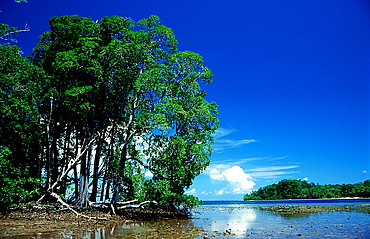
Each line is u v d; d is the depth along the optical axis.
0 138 20.33
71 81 22.91
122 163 21.88
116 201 21.80
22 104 19.84
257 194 174.25
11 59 19.89
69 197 25.94
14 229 13.23
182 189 22.42
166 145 21.28
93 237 11.67
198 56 22.62
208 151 22.44
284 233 13.77
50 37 24.77
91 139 23.17
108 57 21.58
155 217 22.48
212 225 17.53
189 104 23.55
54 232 12.85
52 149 25.70
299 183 155.88
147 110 21.88
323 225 17.42
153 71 20.12
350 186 145.62
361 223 18.48
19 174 19.70
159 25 23.06
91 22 23.89
